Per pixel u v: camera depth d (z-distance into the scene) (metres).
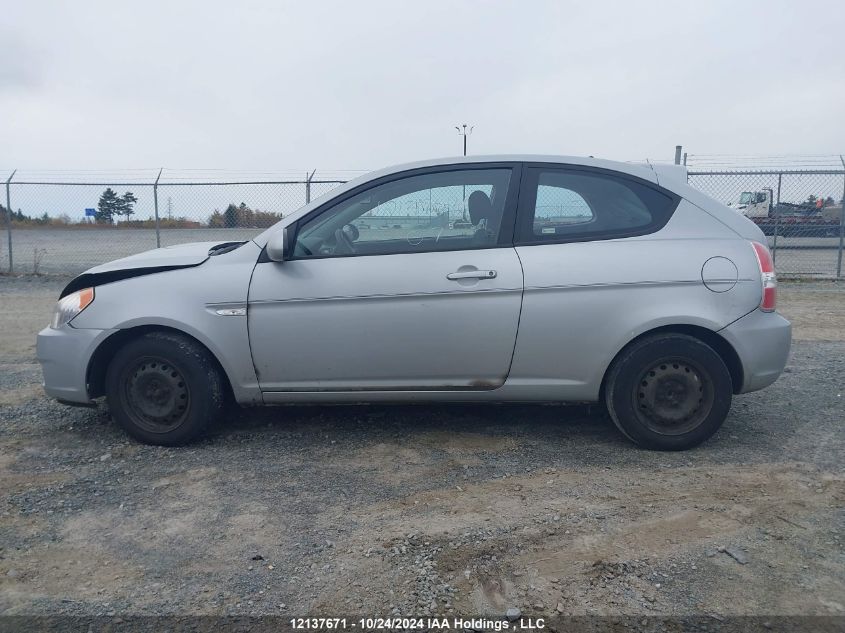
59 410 5.26
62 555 3.17
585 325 4.16
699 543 3.18
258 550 3.18
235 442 4.53
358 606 2.76
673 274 4.13
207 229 13.72
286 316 4.26
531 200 4.30
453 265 4.19
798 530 3.29
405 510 3.54
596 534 3.27
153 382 4.40
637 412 4.24
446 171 4.36
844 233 13.44
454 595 2.82
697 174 12.41
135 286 4.40
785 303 10.63
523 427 4.75
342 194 4.37
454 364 4.24
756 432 4.62
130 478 3.98
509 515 3.47
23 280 13.72
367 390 4.33
